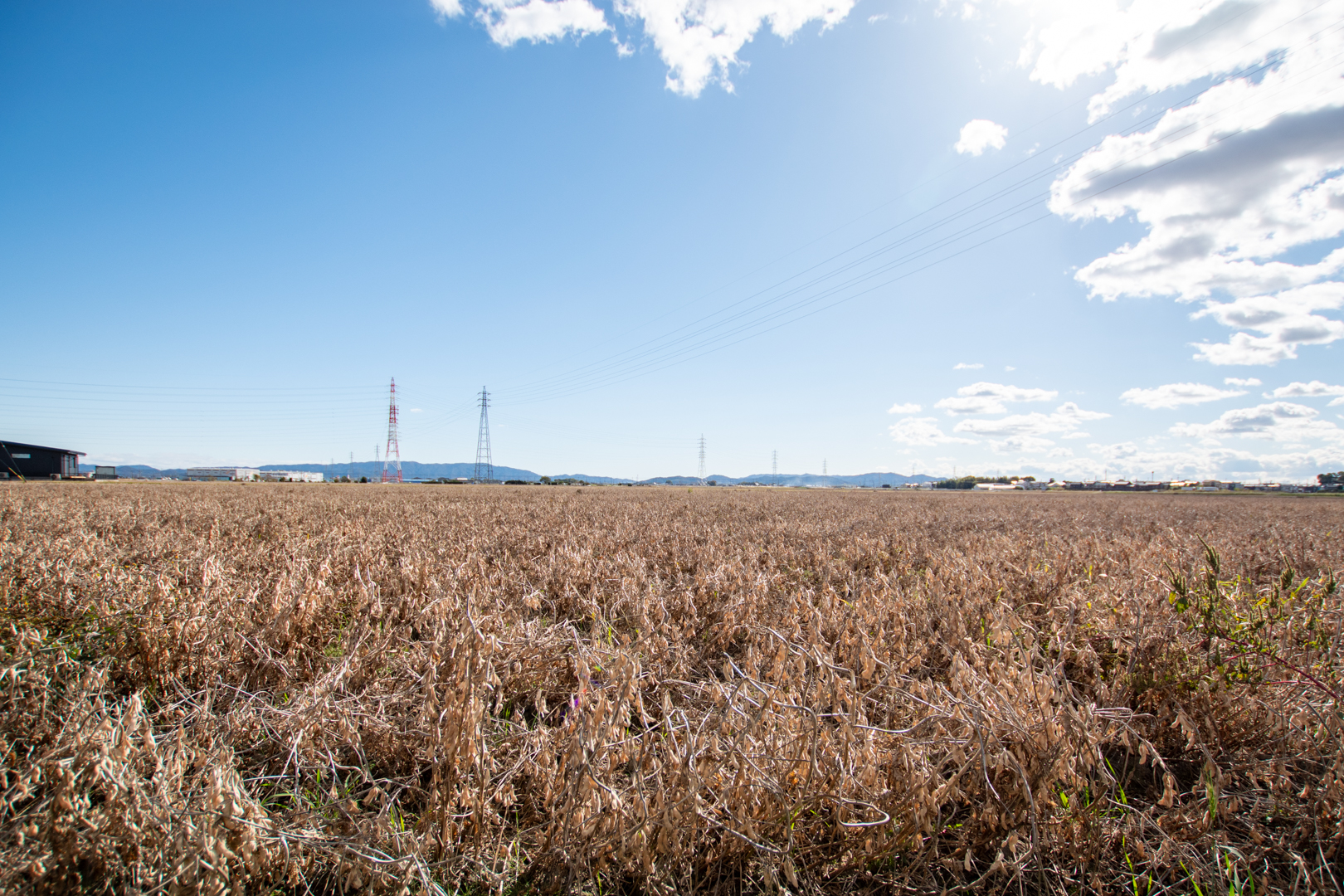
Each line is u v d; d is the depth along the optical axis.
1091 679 3.79
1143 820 2.31
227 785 1.96
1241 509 23.95
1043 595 5.41
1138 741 2.95
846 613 4.46
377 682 3.31
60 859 1.74
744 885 2.10
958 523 14.25
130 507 13.03
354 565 6.12
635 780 2.08
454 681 2.43
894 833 2.15
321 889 2.08
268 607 4.29
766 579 5.76
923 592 5.43
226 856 1.82
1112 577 5.34
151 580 4.44
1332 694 2.99
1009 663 3.38
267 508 14.76
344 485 44.75
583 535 9.66
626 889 2.10
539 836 2.20
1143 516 17.81
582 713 2.26
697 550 7.82
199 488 30.45
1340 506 28.45
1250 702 3.10
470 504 18.17
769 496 32.78
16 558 4.90
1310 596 3.96
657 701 3.37
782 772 2.28
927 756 2.37
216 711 3.17
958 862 2.13
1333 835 2.24
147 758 2.16
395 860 1.93
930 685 2.93
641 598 5.06
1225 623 3.59
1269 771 2.66
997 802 2.22
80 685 2.70
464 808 2.26
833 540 10.36
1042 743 2.35
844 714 2.55
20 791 2.02
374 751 2.85
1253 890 2.11
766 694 2.52
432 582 5.16
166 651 3.37
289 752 2.69
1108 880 2.20
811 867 2.17
